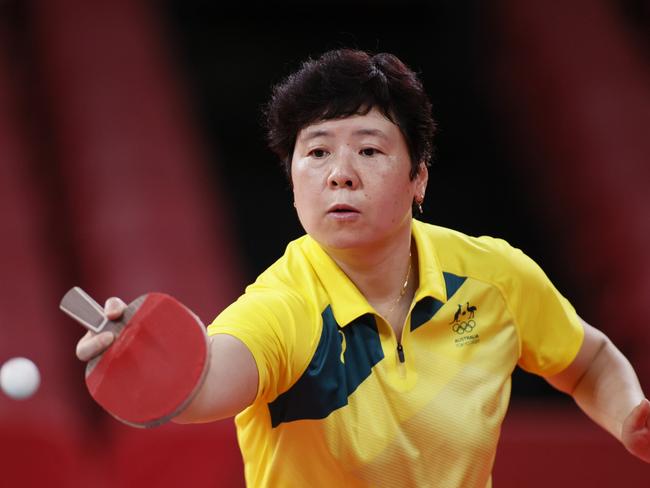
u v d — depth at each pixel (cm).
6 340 1529
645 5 2277
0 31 2253
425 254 674
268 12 2409
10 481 1320
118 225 1795
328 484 638
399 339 660
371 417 631
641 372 1569
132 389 519
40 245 1805
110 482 1324
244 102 2311
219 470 1294
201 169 2017
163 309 526
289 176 666
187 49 2353
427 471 643
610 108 2031
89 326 530
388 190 628
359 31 2425
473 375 663
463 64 2367
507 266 696
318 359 621
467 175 2202
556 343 724
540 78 2162
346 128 626
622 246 1811
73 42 2180
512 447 1309
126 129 2009
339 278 648
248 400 579
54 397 1417
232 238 2073
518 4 2316
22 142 2041
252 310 601
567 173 2019
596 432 1316
